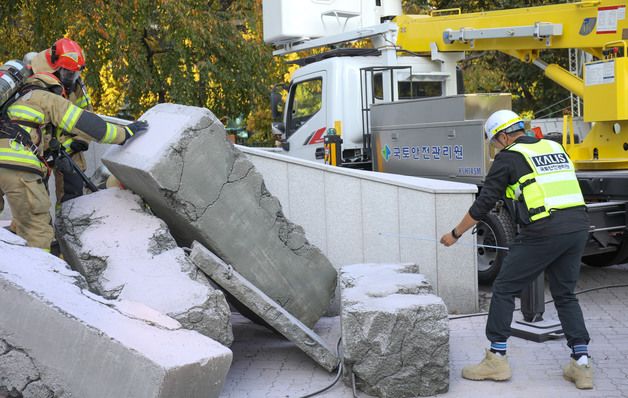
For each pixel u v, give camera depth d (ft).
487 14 30.89
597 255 27.61
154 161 16.69
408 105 28.07
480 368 16.72
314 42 35.35
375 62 32.83
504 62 57.93
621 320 21.26
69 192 20.99
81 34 45.16
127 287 15.99
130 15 47.50
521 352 18.66
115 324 13.15
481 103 25.75
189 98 51.29
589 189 24.54
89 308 13.50
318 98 33.14
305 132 33.88
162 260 16.75
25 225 18.06
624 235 25.16
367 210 23.58
